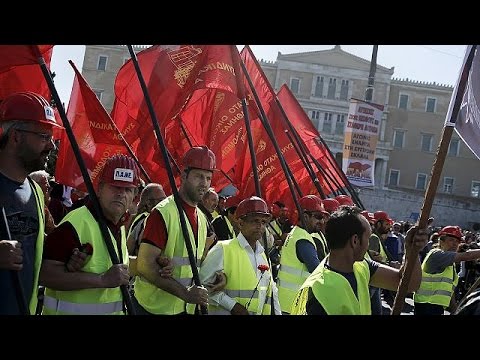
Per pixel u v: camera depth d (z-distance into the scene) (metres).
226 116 6.40
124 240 3.69
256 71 7.32
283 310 5.60
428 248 13.40
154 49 5.70
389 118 64.62
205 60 5.36
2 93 4.40
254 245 4.34
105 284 3.29
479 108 3.17
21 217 3.07
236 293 4.12
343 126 64.12
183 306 4.29
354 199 10.06
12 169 3.09
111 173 3.50
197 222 4.45
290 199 9.41
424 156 64.31
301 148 7.34
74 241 3.31
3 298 2.99
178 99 5.41
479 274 12.27
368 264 3.64
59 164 5.36
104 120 5.25
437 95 64.81
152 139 5.64
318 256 6.17
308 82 64.19
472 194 63.34
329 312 3.11
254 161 5.19
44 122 3.10
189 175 4.32
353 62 64.31
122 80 5.81
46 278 3.25
